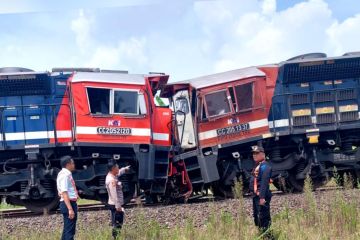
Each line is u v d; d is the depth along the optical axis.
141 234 9.45
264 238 8.48
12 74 12.96
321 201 11.32
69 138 13.12
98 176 13.34
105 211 11.55
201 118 14.06
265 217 8.50
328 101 14.70
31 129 13.06
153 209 11.41
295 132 14.36
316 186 14.90
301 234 8.88
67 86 13.30
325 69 14.70
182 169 14.26
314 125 14.54
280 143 14.79
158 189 13.90
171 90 14.77
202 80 14.38
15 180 12.87
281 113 14.43
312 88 14.70
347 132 15.02
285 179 14.93
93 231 9.75
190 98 14.41
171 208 11.46
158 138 14.06
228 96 14.16
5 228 10.35
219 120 14.09
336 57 14.69
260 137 14.16
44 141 13.05
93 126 13.12
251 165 14.30
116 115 13.30
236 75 14.32
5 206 18.89
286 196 12.03
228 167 14.36
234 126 14.13
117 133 13.27
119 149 13.59
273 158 14.64
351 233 9.15
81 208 13.88
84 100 13.13
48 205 13.23
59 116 13.16
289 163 14.59
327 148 14.95
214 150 13.97
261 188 8.38
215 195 14.83
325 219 9.70
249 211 11.13
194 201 14.72
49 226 10.55
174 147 14.23
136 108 13.49
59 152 13.39
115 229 9.17
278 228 9.16
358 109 14.81
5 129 12.95
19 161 13.11
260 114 14.28
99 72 13.88
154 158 13.58
